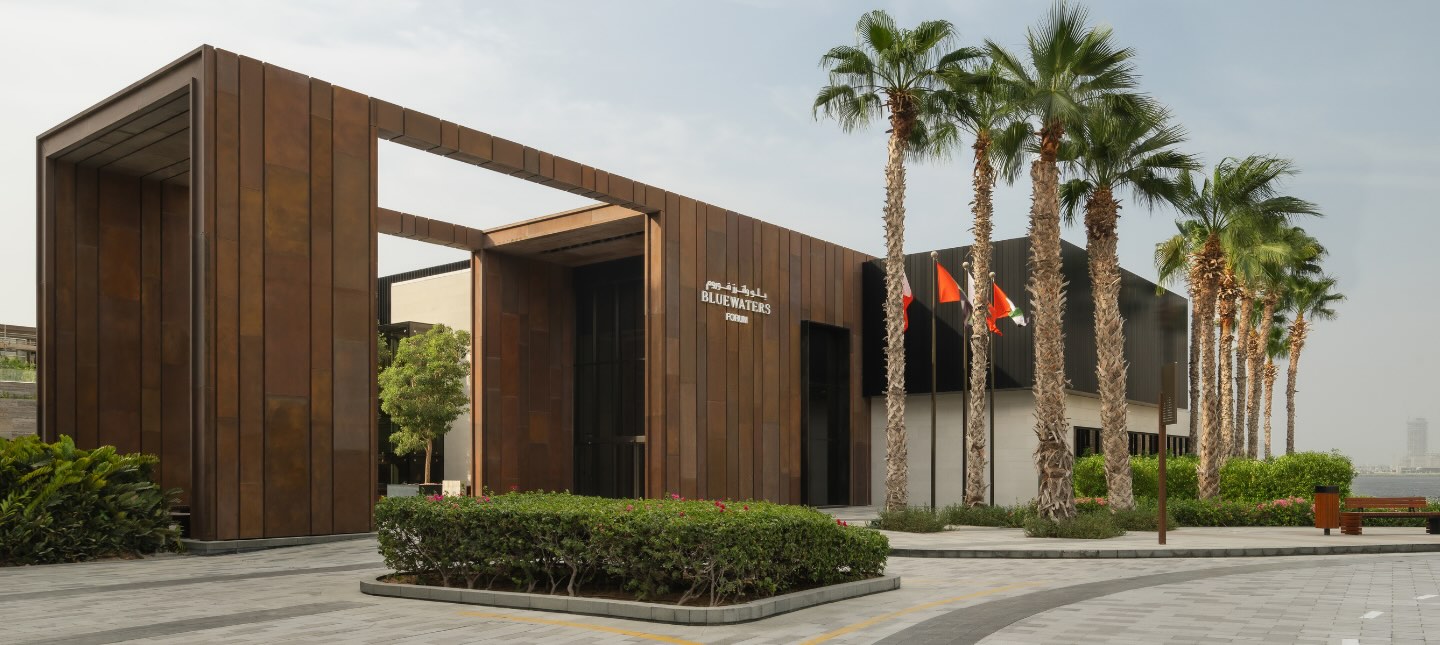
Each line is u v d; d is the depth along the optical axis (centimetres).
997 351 3934
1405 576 1438
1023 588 1316
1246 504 2770
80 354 2433
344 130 2306
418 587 1195
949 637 916
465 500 1266
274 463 2083
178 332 2620
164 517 1927
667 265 3328
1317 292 5544
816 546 1194
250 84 2123
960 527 2605
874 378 4228
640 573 1099
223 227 2041
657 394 3284
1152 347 4925
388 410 4556
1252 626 966
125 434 2488
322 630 969
